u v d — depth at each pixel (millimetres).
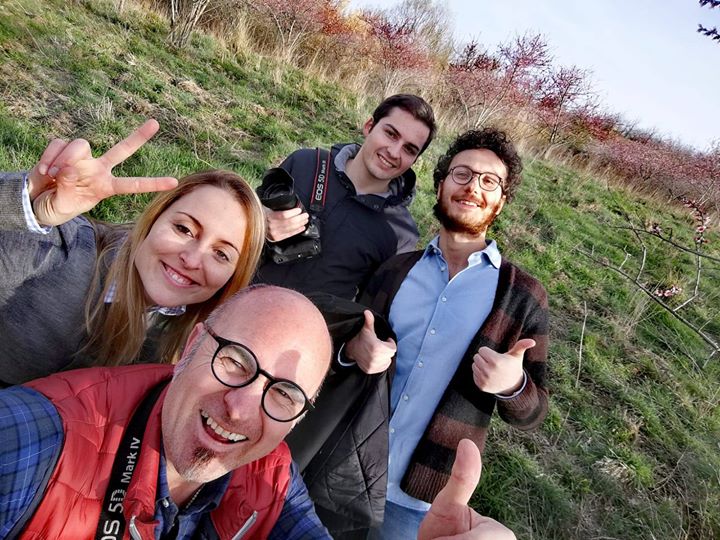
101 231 824
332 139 3738
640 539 1612
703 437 2229
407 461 955
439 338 958
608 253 3766
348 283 1203
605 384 2357
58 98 2551
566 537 1544
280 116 3746
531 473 1691
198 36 4363
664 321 3047
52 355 743
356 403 931
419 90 5652
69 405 547
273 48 5117
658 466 1961
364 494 921
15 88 2463
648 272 3672
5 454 477
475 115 5555
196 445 568
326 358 623
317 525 682
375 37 5969
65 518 508
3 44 2746
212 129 3020
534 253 3346
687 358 2787
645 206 5285
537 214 3938
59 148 633
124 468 544
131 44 3617
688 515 1726
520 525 1516
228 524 625
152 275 744
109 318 765
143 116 2799
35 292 706
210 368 570
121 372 604
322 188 1223
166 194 750
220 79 3857
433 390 948
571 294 3043
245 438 578
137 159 2348
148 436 566
